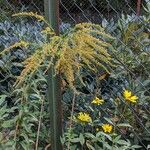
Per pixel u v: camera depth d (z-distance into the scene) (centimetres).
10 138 103
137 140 123
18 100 103
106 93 133
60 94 87
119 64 132
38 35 155
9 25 189
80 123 116
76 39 76
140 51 140
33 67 78
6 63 146
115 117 123
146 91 131
